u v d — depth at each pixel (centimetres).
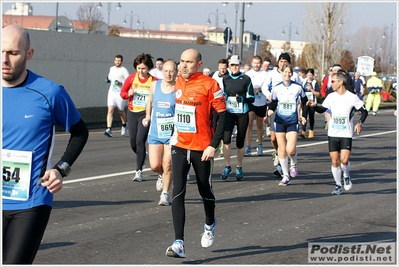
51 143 430
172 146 641
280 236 717
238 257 628
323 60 4744
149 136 862
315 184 1071
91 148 1459
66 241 669
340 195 977
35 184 420
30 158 419
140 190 962
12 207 418
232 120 1070
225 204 890
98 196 909
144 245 663
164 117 841
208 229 647
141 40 2739
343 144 960
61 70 2345
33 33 2212
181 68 640
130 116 1058
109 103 1703
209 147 625
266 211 848
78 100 2433
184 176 629
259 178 1115
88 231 713
